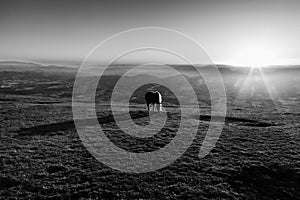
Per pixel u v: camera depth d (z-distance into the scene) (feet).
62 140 81.71
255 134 88.33
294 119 120.16
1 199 46.44
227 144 76.89
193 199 46.52
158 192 48.78
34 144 77.61
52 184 51.96
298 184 52.70
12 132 91.30
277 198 47.85
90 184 51.96
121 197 47.14
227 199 46.65
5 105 154.20
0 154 68.23
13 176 55.21
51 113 128.06
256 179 54.49
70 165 61.52
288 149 71.82
